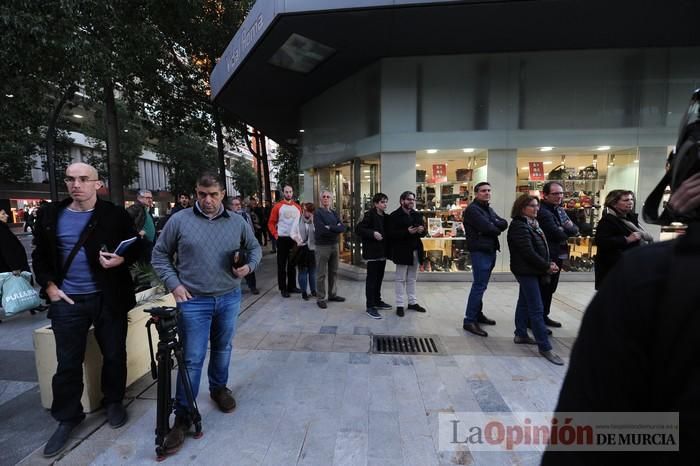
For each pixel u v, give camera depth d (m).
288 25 5.23
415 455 2.20
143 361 3.24
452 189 7.20
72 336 2.42
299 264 5.79
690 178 0.75
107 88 8.86
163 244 2.41
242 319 4.79
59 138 21.97
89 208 2.54
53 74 6.15
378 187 7.29
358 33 5.57
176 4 9.42
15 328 4.73
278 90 8.05
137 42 8.34
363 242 4.95
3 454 2.27
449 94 6.56
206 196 2.39
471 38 5.86
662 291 0.59
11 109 6.36
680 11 5.11
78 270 2.45
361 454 2.21
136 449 2.29
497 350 3.75
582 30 5.65
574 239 6.97
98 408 2.75
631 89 6.50
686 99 6.50
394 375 3.21
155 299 3.51
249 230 2.73
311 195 9.07
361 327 4.46
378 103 6.68
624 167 6.93
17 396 2.97
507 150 6.62
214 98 8.66
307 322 4.66
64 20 5.22
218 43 11.55
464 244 7.08
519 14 5.13
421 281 6.91
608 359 0.65
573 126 6.57
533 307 3.56
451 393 2.91
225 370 2.70
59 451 2.27
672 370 0.57
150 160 40.25
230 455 2.21
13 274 3.99
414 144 6.61
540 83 6.54
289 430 2.45
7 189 24.97
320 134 8.38
